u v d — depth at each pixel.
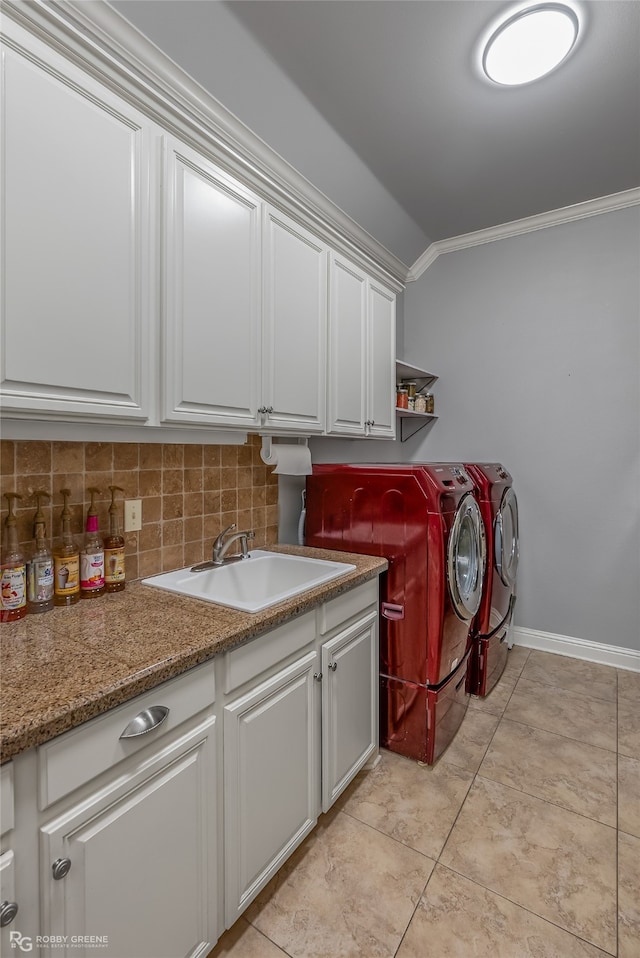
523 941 1.24
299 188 2.29
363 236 2.89
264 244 1.66
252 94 1.77
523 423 3.13
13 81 0.98
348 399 2.21
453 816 1.68
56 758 0.82
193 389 1.39
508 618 2.88
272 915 1.32
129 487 1.61
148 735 0.98
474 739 2.14
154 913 1.00
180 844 1.06
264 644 1.30
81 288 1.11
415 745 1.98
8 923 0.75
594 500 2.92
